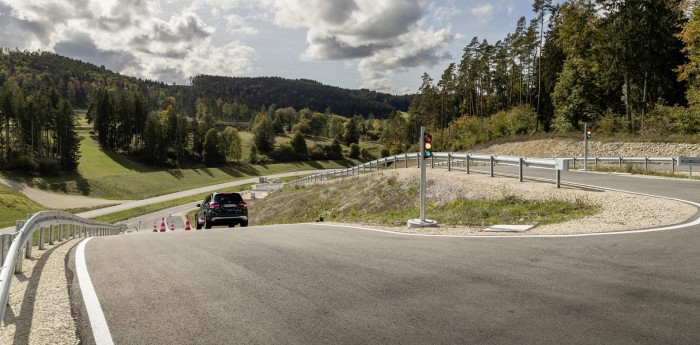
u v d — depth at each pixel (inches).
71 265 294.2
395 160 1214.9
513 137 2010.3
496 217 539.2
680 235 338.6
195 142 5600.4
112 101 5255.9
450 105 3853.3
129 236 514.9
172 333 164.9
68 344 156.9
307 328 168.1
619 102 1993.1
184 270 271.0
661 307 183.6
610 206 501.0
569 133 1748.3
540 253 296.5
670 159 915.4
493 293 208.5
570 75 1972.2
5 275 168.9
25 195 2881.4
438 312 183.8
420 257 296.5
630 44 1617.9
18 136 4057.6
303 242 381.7
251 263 289.0
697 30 1242.6
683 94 1819.6
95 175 3880.4
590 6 1727.4
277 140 7490.2
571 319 172.6
